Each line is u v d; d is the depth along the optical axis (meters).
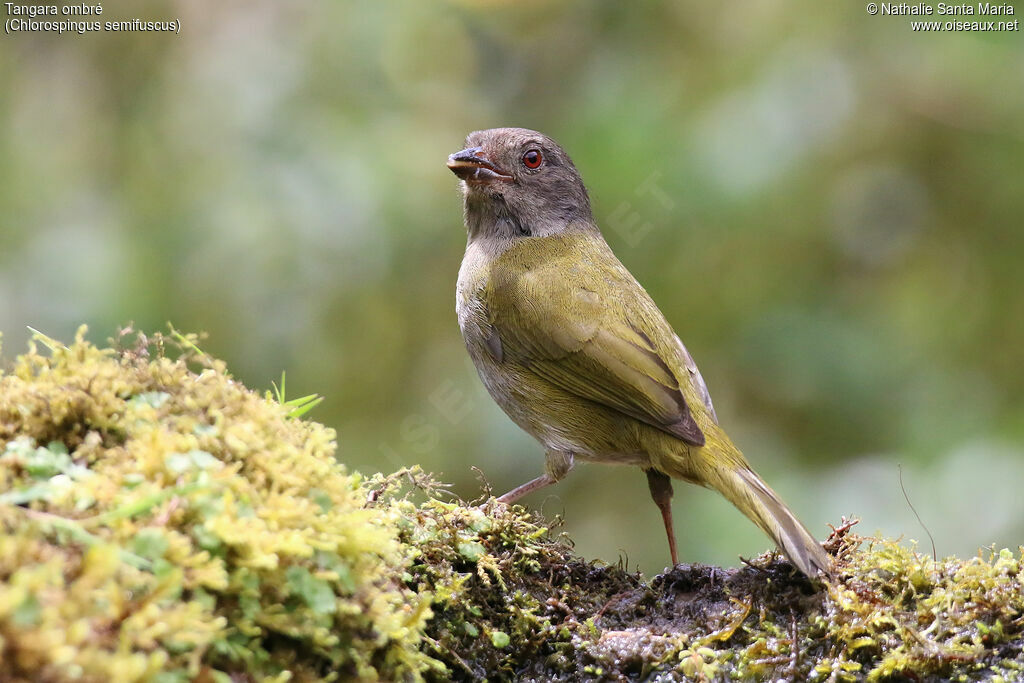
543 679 5.57
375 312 13.23
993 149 13.11
